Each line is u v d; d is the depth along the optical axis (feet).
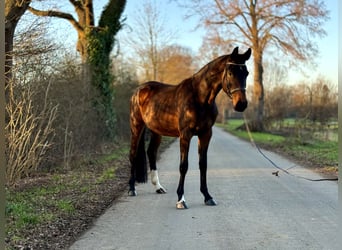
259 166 37.81
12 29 22.12
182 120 20.92
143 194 24.89
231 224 17.79
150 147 25.84
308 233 16.29
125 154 47.14
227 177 31.04
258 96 95.91
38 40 23.93
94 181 28.55
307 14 84.33
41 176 29.89
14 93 25.44
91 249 14.66
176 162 41.57
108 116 51.52
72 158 36.22
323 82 67.92
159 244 15.21
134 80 67.72
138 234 16.49
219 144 66.18
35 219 17.53
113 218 19.06
